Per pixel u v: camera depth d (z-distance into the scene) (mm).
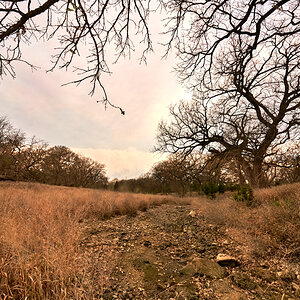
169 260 3164
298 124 9719
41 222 3557
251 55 4973
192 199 12320
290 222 3648
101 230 4738
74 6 1999
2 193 7242
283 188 7070
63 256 2324
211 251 3457
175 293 2205
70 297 1910
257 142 10008
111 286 2316
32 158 29219
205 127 14008
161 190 28438
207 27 4418
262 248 3168
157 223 5730
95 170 47562
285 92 9789
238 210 5816
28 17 1894
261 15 4277
